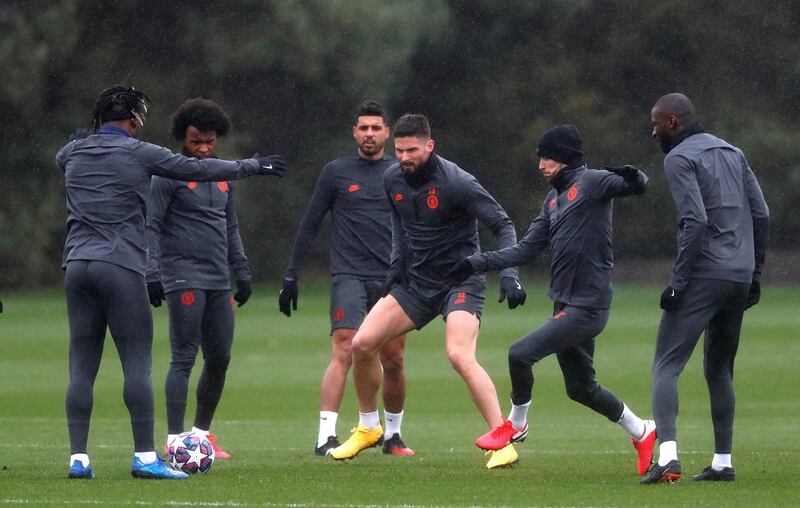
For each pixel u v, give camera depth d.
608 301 33.75
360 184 40.97
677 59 198.62
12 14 159.50
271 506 27.30
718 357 31.97
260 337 99.31
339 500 28.34
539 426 51.81
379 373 38.03
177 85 172.75
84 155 31.81
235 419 54.72
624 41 198.38
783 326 108.44
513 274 34.38
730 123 194.38
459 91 197.88
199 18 172.12
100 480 31.58
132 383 31.73
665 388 31.17
